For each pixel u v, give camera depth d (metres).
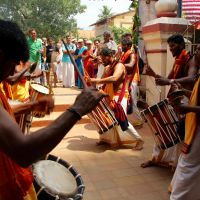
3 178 1.48
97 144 5.58
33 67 4.75
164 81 3.91
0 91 1.49
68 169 2.29
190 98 3.07
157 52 7.05
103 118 5.05
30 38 9.16
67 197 1.96
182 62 4.32
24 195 1.56
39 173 2.03
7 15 43.00
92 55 9.81
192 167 3.05
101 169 4.56
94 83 4.94
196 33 6.88
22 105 2.13
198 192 3.11
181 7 8.34
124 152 5.23
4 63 1.40
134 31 8.50
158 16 7.14
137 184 4.08
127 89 5.28
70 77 11.20
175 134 3.97
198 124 2.98
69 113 1.31
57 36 43.41
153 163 4.62
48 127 1.27
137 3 8.60
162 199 3.70
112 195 3.79
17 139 1.23
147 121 4.12
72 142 5.76
